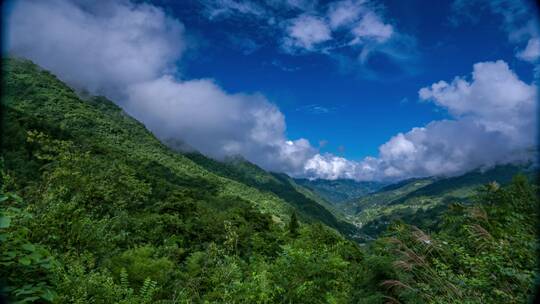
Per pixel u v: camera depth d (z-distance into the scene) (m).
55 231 5.84
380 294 5.07
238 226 22.80
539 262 4.40
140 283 7.34
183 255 12.68
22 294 2.72
